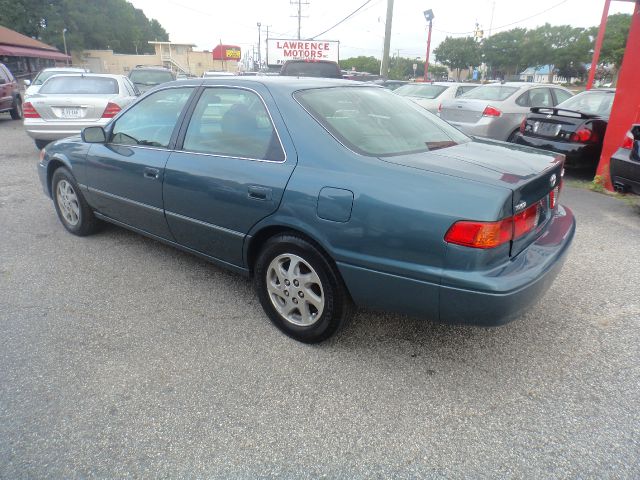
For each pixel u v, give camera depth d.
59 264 4.25
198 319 3.38
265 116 3.10
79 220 4.80
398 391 2.66
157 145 3.77
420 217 2.41
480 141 3.46
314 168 2.79
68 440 2.29
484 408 2.54
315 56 26.36
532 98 9.30
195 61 84.06
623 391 2.68
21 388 2.63
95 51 74.12
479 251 2.32
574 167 7.70
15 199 6.18
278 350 3.03
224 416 2.46
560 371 2.85
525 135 8.01
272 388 2.68
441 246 2.37
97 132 4.14
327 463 2.19
